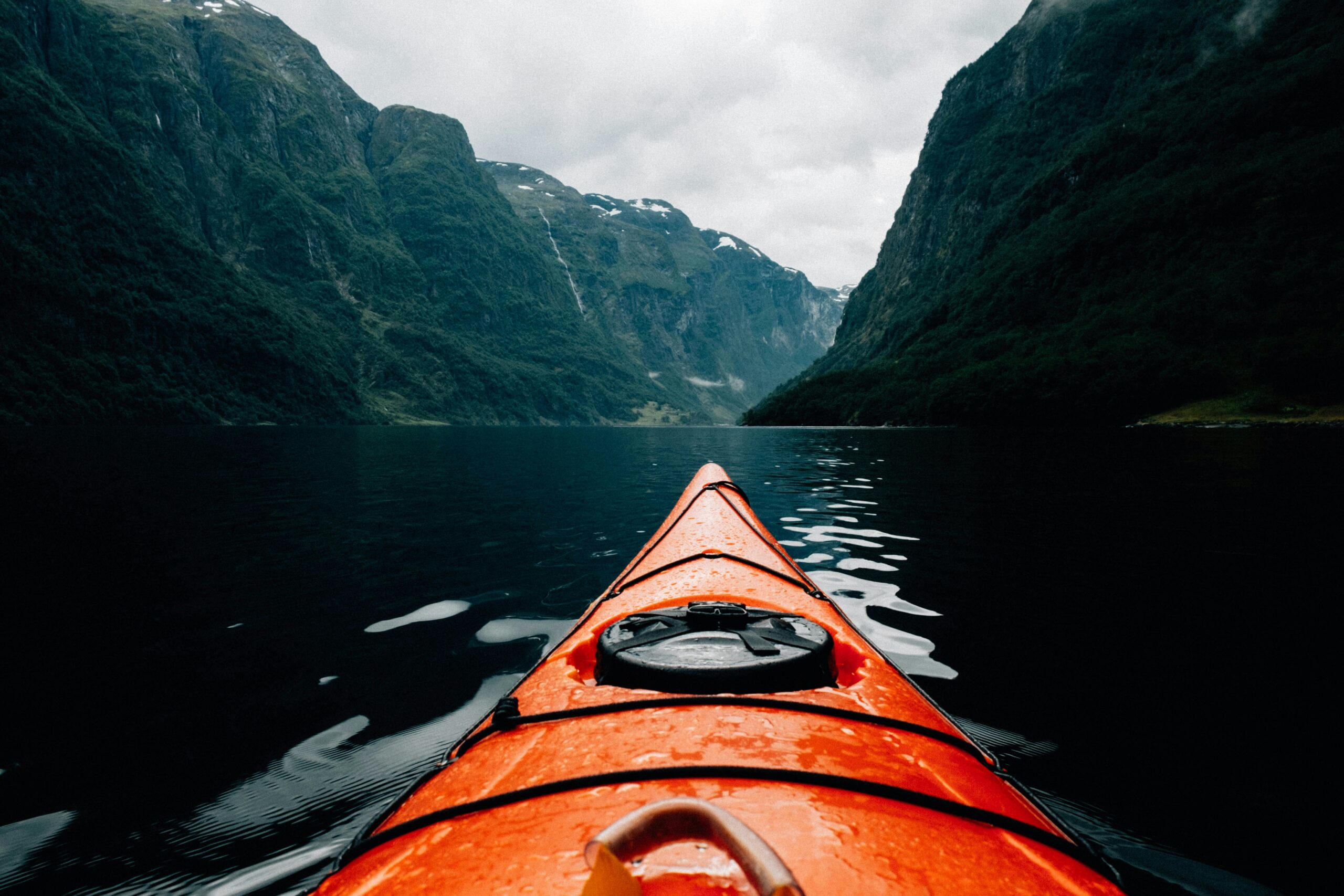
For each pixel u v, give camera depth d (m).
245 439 37.09
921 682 3.45
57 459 18.39
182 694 3.41
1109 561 6.19
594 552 6.98
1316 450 20.11
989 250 146.62
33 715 3.17
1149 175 112.25
